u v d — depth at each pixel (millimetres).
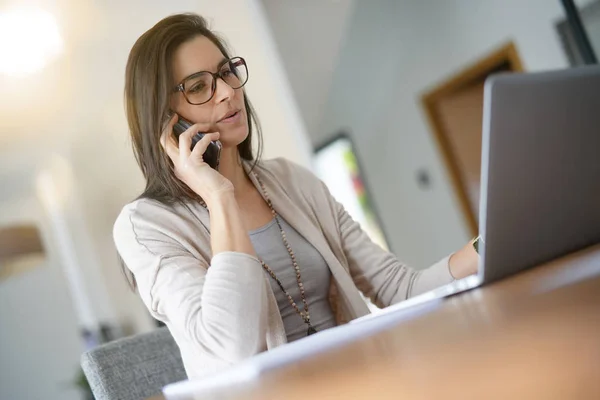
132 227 1460
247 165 1634
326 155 7438
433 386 553
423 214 6738
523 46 5297
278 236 1544
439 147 6355
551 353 543
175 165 1447
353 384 653
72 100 5078
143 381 1556
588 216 1037
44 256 5031
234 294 1223
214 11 3902
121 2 3844
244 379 907
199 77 1473
